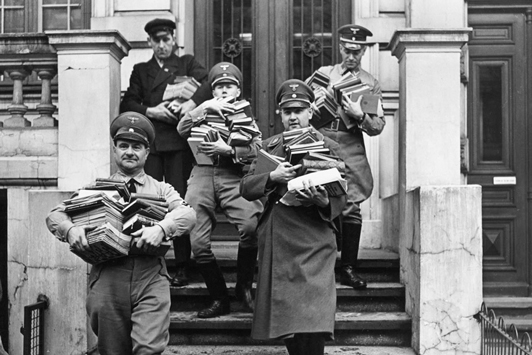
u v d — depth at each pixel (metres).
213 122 5.02
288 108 4.52
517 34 7.28
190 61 6.00
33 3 7.59
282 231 4.34
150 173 5.69
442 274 5.00
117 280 3.88
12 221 5.93
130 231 3.83
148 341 3.79
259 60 7.47
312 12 7.45
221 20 7.52
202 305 5.49
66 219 3.91
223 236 7.41
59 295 5.26
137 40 7.17
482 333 4.98
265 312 4.35
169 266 5.91
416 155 5.48
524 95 7.28
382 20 7.08
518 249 7.20
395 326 5.23
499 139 7.28
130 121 4.10
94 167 5.55
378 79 7.05
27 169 5.88
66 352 5.23
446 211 5.02
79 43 5.54
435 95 5.48
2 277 6.82
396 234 6.20
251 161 4.98
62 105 5.60
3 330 6.43
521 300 7.00
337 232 4.52
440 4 6.91
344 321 5.22
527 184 7.23
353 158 5.51
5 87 7.32
